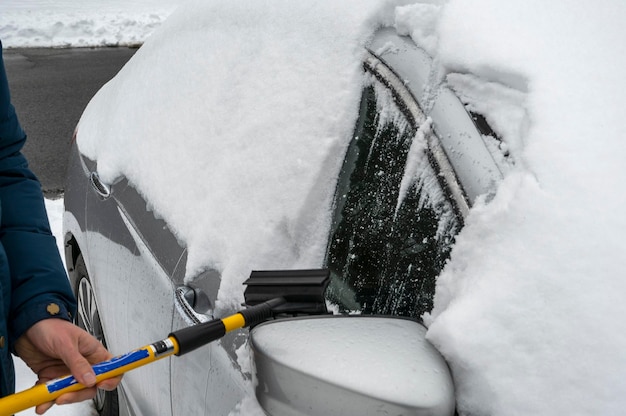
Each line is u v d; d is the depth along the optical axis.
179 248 1.89
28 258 1.49
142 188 2.17
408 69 1.49
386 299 1.40
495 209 1.22
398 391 1.04
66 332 1.40
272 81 1.79
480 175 1.29
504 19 1.42
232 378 1.55
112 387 1.28
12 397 1.16
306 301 1.40
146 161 2.20
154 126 2.24
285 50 1.80
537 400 1.05
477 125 1.33
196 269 1.78
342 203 1.54
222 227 1.75
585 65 1.30
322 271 1.42
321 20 1.73
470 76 1.38
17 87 8.80
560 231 1.13
